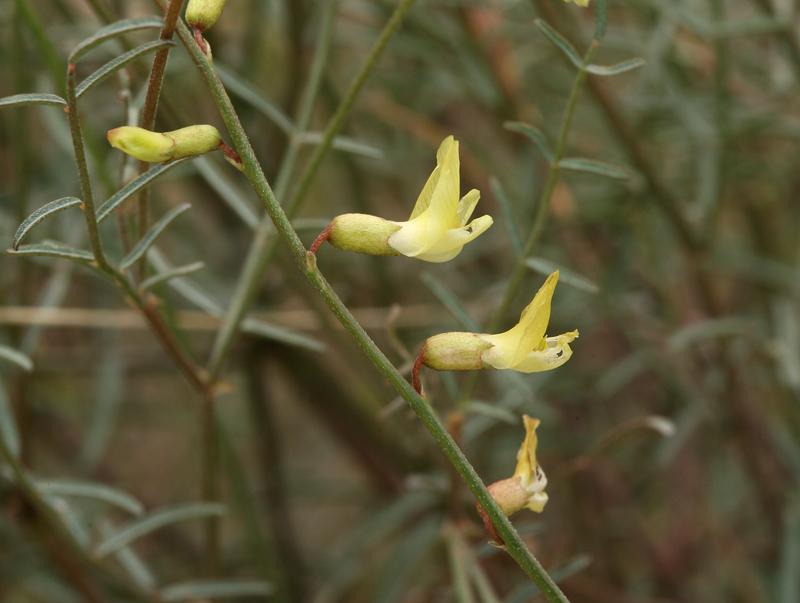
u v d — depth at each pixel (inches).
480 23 12.1
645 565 14.9
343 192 16.2
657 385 14.9
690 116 11.4
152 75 6.4
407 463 14.1
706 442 14.3
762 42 14.3
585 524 14.4
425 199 6.5
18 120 9.6
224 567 13.8
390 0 12.3
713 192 11.6
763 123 11.6
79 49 6.2
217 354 8.3
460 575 8.7
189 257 14.0
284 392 19.6
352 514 19.3
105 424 12.1
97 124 11.9
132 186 6.4
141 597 9.1
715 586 14.9
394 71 14.3
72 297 13.9
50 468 16.6
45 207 6.4
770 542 13.7
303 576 15.0
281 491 14.9
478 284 14.7
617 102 12.9
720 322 11.1
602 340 15.4
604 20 7.3
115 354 12.3
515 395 10.7
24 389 10.1
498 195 8.2
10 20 9.6
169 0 6.4
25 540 12.3
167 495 17.3
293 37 11.7
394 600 11.5
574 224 12.3
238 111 12.5
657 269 12.6
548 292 6.3
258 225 8.6
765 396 13.5
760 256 14.6
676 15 10.9
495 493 6.4
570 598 12.4
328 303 6.2
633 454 14.2
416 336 14.5
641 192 11.9
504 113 12.5
